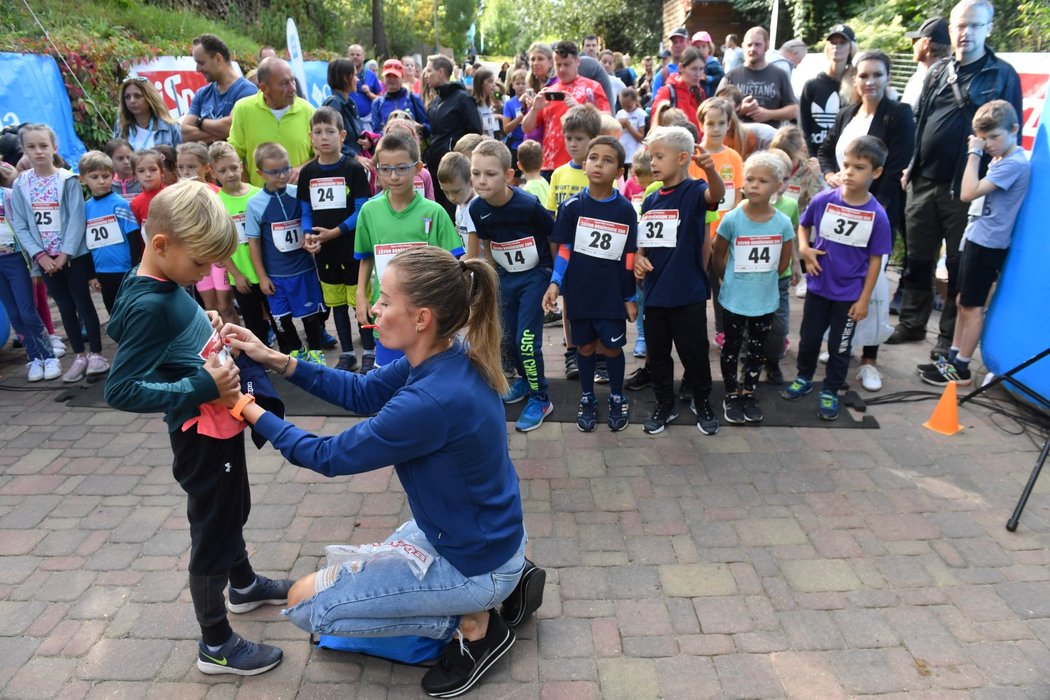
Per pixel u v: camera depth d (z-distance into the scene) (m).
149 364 2.00
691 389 4.36
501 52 46.25
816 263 4.05
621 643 2.53
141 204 4.80
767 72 6.74
